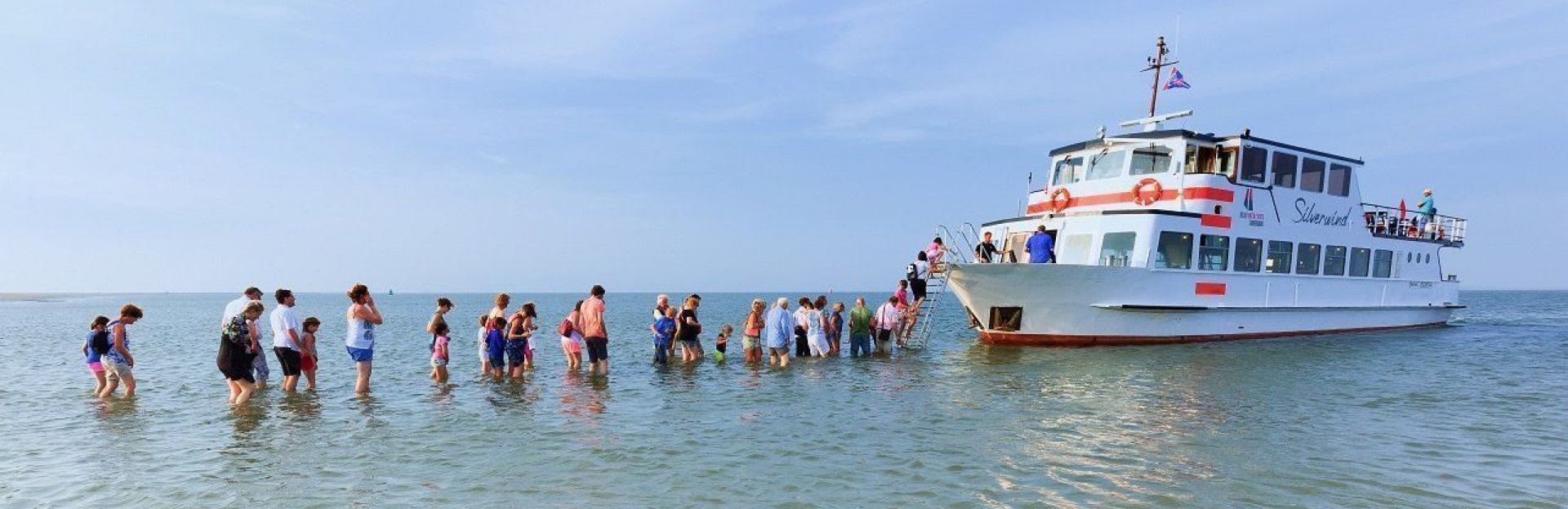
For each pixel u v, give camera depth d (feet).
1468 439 32.24
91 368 46.96
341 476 28.02
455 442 33.24
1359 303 82.38
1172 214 66.23
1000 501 24.36
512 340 53.62
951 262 67.62
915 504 24.17
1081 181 76.28
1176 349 66.18
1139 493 25.00
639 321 153.69
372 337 47.14
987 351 67.21
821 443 32.63
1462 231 96.22
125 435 35.24
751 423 36.91
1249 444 31.40
